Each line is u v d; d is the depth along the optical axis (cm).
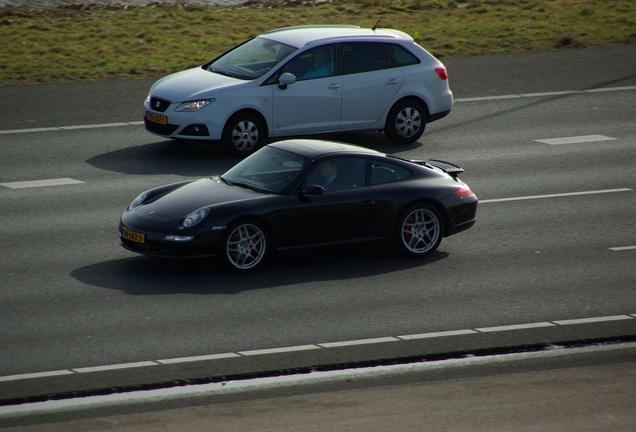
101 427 2842
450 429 2841
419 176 4722
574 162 6406
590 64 9056
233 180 4600
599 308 4025
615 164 6388
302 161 4547
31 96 7638
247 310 3900
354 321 3812
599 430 2861
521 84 8412
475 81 8469
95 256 4550
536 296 4159
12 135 6675
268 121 6316
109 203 5381
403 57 6700
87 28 10062
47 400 3050
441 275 4416
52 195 5497
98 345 3512
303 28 6775
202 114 6159
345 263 4559
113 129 6925
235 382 3209
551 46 9694
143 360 3381
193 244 4219
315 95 6394
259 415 2933
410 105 6712
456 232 4750
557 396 3112
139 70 8506
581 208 5503
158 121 6262
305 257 4634
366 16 10931
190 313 3850
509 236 5016
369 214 4538
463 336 3678
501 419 2923
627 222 5278
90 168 6034
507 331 3741
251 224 4322
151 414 2939
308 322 3784
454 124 7300
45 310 3856
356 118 6556
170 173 5962
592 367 3391
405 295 4138
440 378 3266
